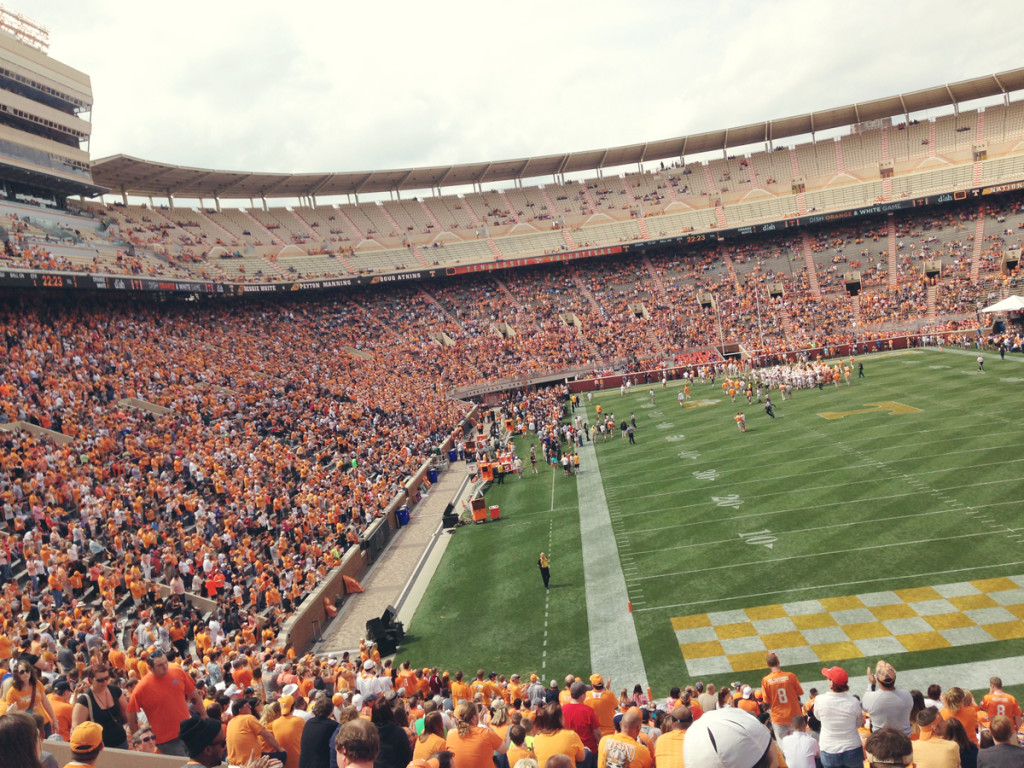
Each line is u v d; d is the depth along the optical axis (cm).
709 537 2822
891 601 2080
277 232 7994
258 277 6850
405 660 2288
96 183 6500
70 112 5619
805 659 1877
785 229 8681
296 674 1570
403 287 8356
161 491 3016
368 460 4300
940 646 1817
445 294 8388
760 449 3925
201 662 1995
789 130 9262
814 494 3058
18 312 4228
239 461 3622
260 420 4375
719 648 2011
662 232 8894
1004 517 2489
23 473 2803
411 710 1356
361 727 549
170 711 945
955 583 2111
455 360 7319
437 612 2642
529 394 7056
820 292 7762
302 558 2898
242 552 2745
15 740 450
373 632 2377
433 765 628
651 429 4997
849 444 3700
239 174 7338
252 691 1337
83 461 3105
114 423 3550
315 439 4359
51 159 5322
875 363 6069
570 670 2042
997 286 6894
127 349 4572
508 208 9562
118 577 2406
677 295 8219
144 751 938
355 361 6588
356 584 3000
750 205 8981
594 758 927
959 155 8469
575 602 2489
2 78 4972
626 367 7338
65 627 1958
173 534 2789
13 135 4994
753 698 1248
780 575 2377
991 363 5225
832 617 2056
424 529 3719
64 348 4100
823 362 6388
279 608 2509
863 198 8469
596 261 8919
